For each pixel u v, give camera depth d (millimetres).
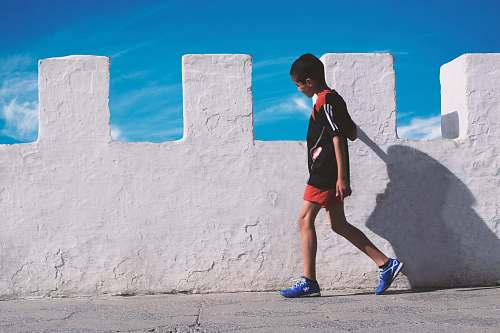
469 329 3352
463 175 5051
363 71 5016
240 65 4926
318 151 4508
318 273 4938
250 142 4910
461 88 5137
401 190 5008
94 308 4277
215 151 4891
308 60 4613
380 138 5016
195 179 4871
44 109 4832
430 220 5016
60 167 4812
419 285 4988
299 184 4930
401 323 3543
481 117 5078
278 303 4316
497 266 5035
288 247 4906
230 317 3822
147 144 4863
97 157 4832
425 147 5039
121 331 3479
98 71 4863
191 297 4660
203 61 4902
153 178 4855
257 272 4887
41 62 4836
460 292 4699
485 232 5039
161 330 3480
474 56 5078
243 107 4922
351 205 4980
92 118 4848
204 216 4867
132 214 4832
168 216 4848
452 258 5016
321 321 3643
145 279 4828
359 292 4797
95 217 4816
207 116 4895
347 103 5000
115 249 4820
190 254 4852
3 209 4785
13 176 4793
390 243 4984
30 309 4301
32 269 4785
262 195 4902
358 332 3332
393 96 5027
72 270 4801
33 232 4793
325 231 4949
